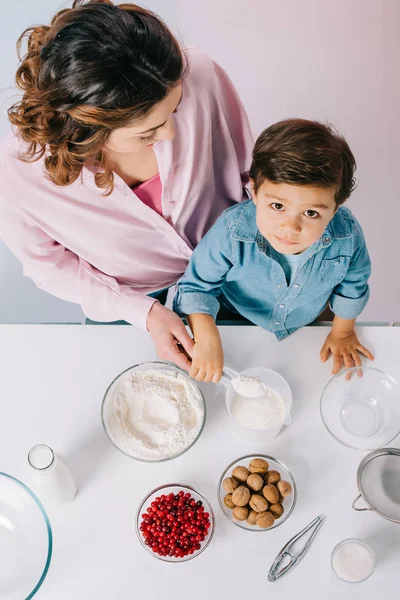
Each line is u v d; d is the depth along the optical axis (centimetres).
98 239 111
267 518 91
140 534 93
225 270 109
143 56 69
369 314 188
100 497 97
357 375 105
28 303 187
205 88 101
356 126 195
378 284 190
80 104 71
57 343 111
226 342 111
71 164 85
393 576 90
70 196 101
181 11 199
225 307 134
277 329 120
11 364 109
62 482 92
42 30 79
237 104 111
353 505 95
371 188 193
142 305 110
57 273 115
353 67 198
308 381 107
